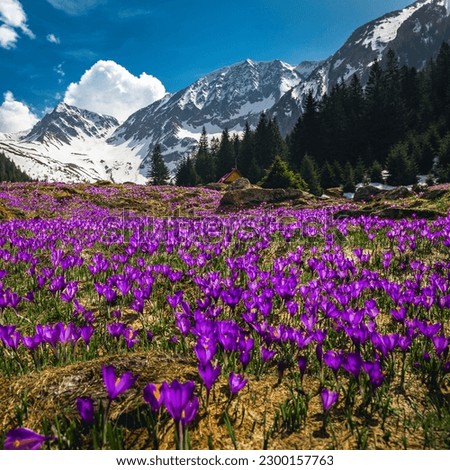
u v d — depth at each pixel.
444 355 3.24
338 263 6.01
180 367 3.17
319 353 3.04
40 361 3.51
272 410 2.77
